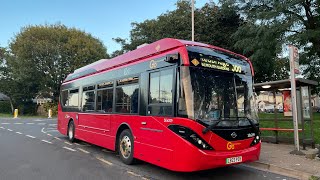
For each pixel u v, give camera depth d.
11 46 44.22
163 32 28.30
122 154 8.65
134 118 8.09
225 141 6.49
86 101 11.63
